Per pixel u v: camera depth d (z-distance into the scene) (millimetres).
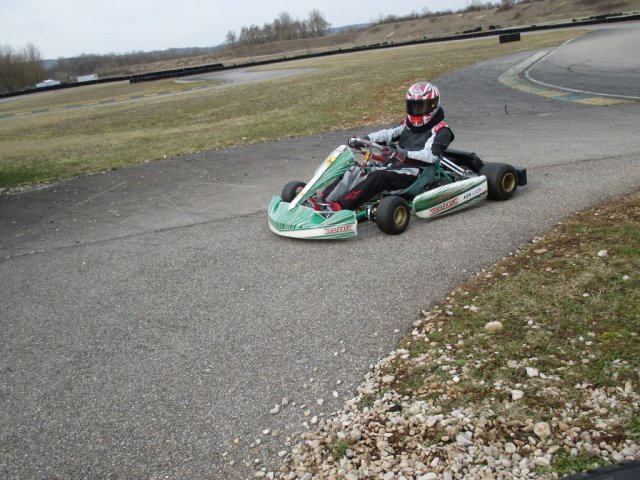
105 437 2854
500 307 3557
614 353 2938
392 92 15180
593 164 6613
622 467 1612
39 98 36438
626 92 12289
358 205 5188
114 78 48375
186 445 2738
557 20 62656
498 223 5078
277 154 9523
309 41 103688
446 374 2975
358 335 3508
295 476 2461
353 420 2754
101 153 11227
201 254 5125
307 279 4355
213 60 86812
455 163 5793
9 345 3846
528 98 12992
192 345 3600
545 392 2729
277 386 3102
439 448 2480
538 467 2312
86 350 3682
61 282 4836
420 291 3963
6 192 8438
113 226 6328
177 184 8031
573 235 4531
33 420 3039
